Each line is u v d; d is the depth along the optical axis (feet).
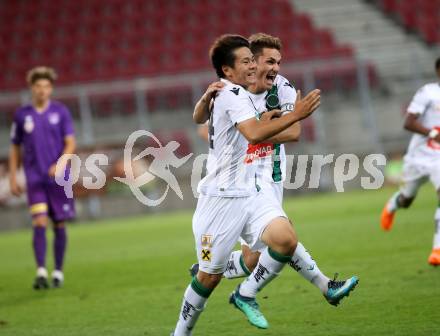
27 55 310.65
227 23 323.78
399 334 65.87
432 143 108.99
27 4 331.36
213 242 64.54
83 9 330.75
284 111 70.74
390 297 81.76
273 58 69.92
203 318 80.18
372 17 331.57
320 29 322.96
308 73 260.21
